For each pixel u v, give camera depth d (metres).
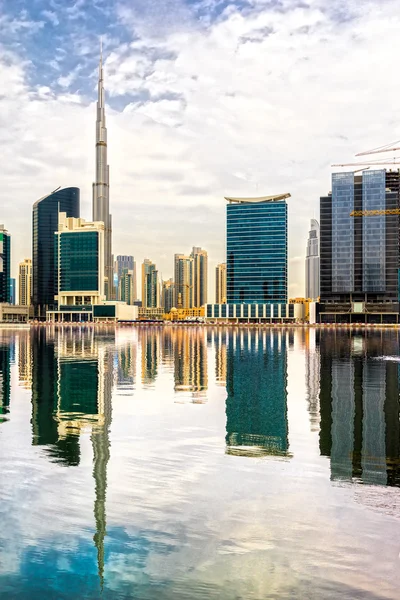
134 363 51.56
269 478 14.48
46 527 11.25
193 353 66.88
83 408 25.23
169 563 9.84
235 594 8.81
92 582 9.16
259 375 40.97
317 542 10.62
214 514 11.92
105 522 11.47
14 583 9.23
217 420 22.42
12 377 39.06
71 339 110.81
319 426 21.38
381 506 12.42
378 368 46.59
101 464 15.69
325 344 91.69
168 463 15.84
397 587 9.01
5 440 18.58
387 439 19.05
